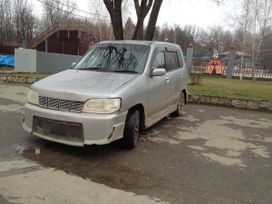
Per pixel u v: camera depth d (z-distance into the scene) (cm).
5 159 464
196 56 2433
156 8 1208
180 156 524
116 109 475
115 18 1180
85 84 503
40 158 475
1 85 1338
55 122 479
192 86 1399
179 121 784
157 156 516
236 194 400
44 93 493
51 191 376
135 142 544
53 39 3703
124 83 518
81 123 461
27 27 5122
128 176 432
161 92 646
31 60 2080
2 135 574
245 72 2259
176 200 373
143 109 566
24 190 375
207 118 839
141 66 593
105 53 639
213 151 563
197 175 450
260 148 600
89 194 374
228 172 470
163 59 691
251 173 471
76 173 431
